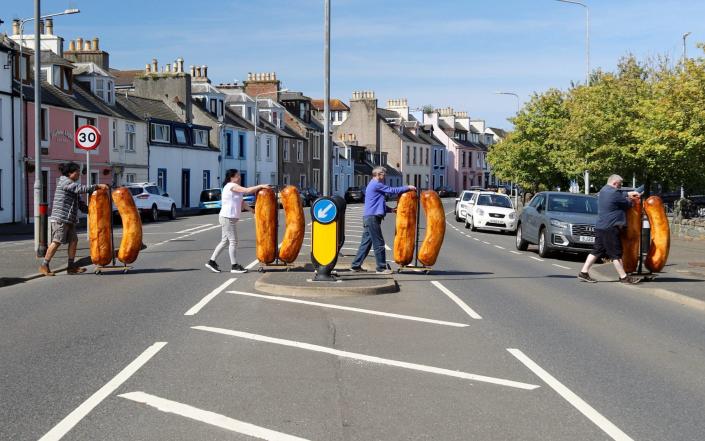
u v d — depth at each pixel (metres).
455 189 110.00
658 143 25.50
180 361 7.26
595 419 5.66
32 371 6.84
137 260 17.45
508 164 49.00
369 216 14.33
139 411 5.66
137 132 49.03
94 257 14.48
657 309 11.30
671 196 57.00
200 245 22.38
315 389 6.33
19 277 13.24
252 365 7.14
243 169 64.00
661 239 14.56
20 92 36.09
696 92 23.61
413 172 98.25
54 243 14.12
